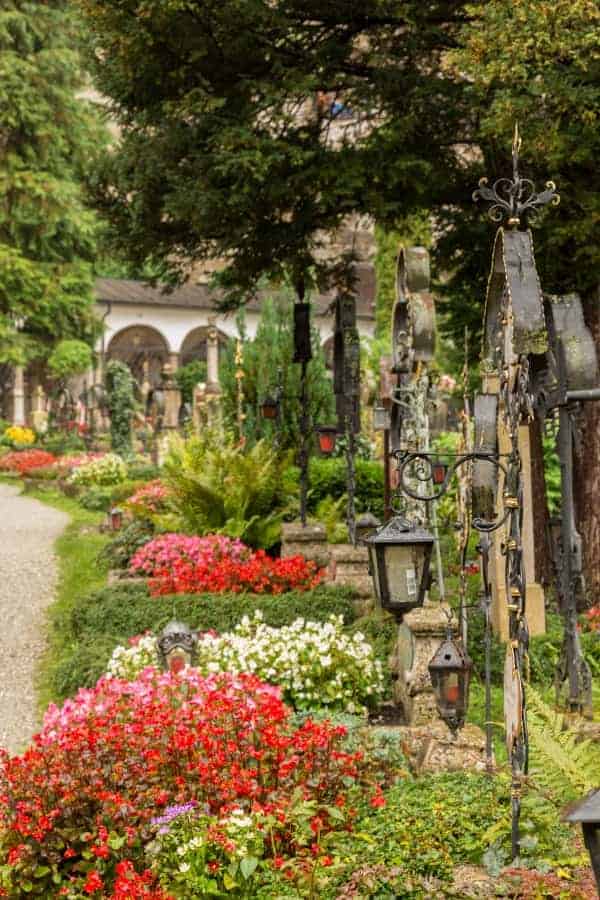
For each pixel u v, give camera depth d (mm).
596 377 3945
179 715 5410
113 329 46438
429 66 11164
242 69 10969
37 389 37375
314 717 6418
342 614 8711
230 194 10531
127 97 11672
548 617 9102
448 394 16250
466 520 6375
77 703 5926
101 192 12336
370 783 5125
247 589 9875
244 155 9930
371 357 21656
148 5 9922
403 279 7445
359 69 11438
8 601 11906
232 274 12188
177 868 4441
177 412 28922
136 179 11297
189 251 12367
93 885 4352
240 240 10984
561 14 8586
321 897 4199
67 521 18156
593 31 8664
